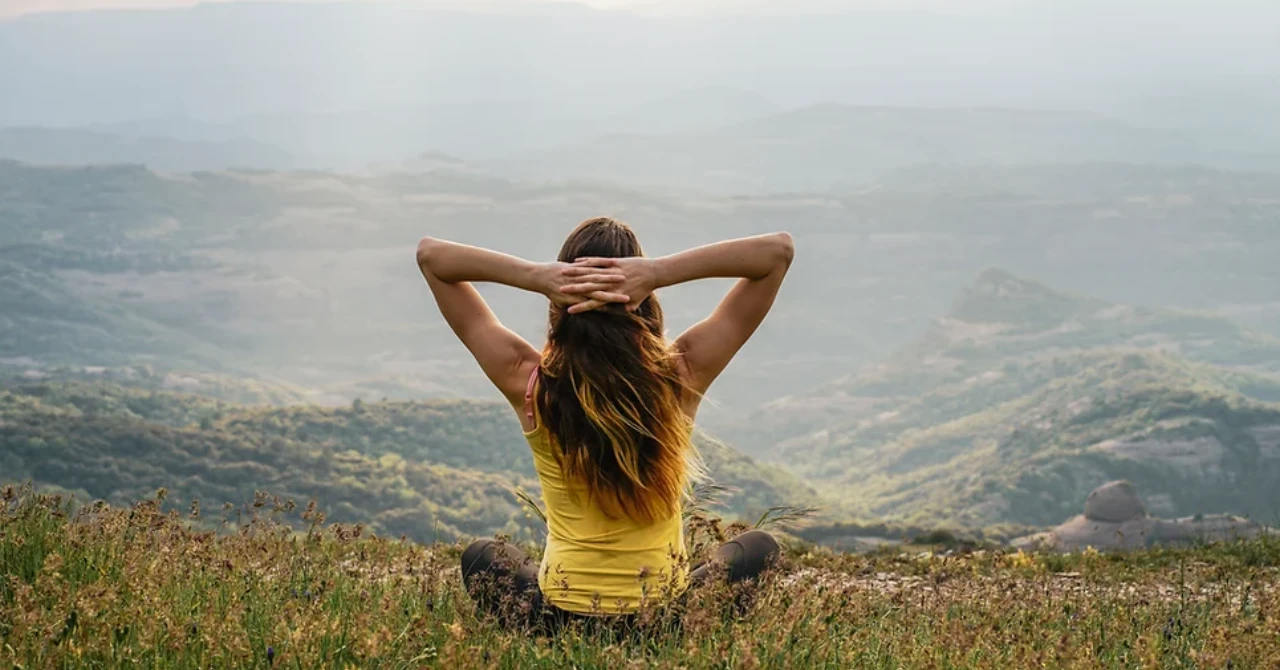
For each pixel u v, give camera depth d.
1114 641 5.26
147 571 4.70
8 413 111.12
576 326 4.18
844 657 4.23
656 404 4.15
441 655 3.54
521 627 4.34
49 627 3.56
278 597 4.77
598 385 4.11
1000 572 9.40
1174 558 11.42
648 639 4.10
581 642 3.91
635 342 4.16
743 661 3.37
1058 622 5.70
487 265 4.31
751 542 4.75
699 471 4.43
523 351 4.42
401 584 5.61
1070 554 11.95
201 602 4.50
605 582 4.29
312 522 6.24
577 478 4.25
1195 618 6.16
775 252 4.29
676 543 4.43
